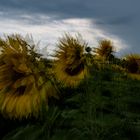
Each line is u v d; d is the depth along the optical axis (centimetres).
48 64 133
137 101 179
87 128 134
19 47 130
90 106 148
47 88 130
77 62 168
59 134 135
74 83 166
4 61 129
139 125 147
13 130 141
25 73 128
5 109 130
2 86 130
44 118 138
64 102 153
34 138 135
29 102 129
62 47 168
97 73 177
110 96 186
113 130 140
